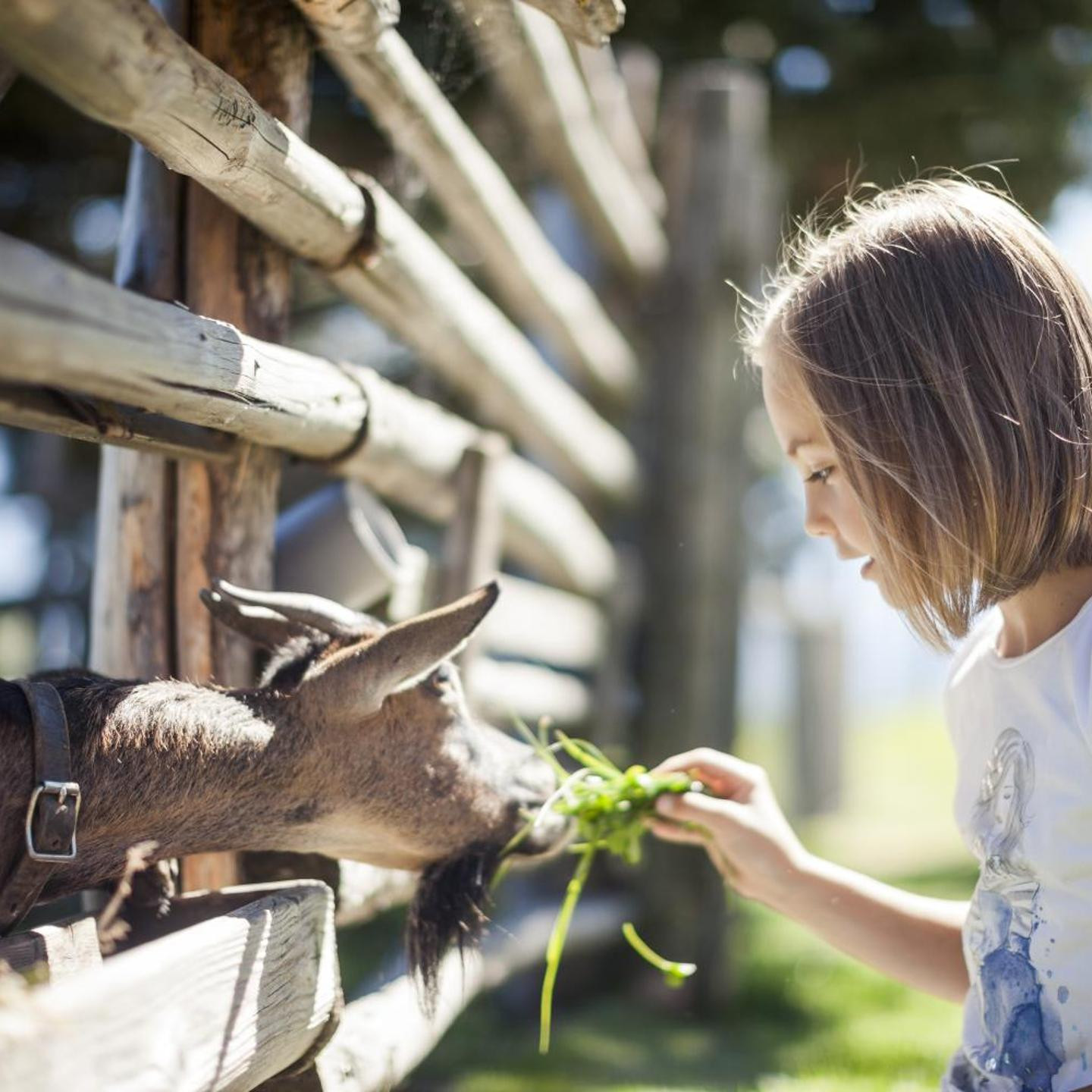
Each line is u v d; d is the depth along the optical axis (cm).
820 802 1328
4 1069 118
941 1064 453
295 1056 190
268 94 244
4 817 172
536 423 498
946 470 195
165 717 195
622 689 633
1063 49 843
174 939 150
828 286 208
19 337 125
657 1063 493
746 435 687
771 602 1248
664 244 681
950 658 230
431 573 378
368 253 276
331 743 212
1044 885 190
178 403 178
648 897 617
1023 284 198
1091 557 196
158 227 250
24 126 626
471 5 301
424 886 232
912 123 857
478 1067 476
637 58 750
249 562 258
